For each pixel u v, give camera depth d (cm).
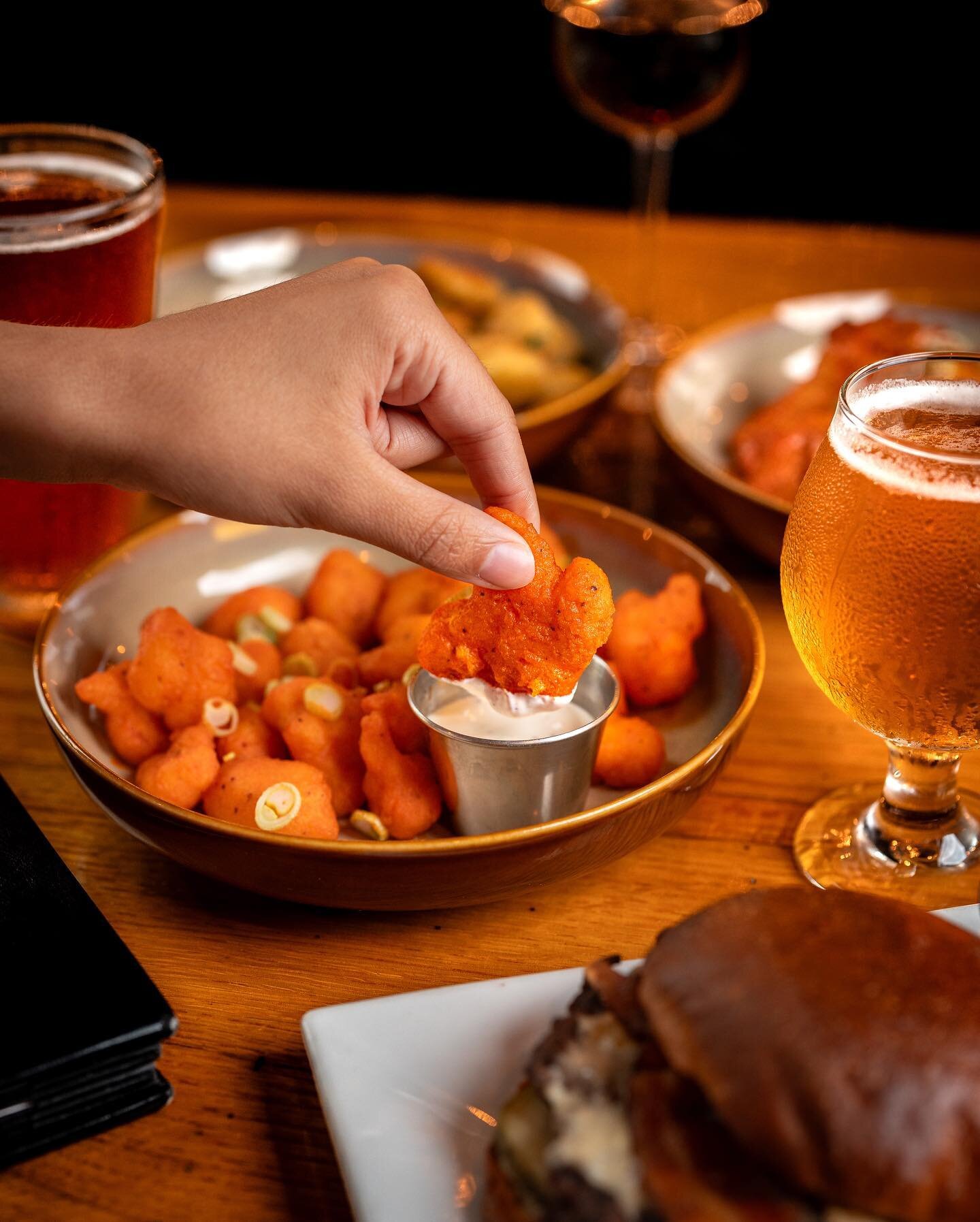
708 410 171
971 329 175
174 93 425
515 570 96
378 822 107
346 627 131
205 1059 91
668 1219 63
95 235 119
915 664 88
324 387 96
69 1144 84
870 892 101
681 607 122
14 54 424
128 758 114
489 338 174
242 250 199
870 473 87
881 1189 62
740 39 181
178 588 133
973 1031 66
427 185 427
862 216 395
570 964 99
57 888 91
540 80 404
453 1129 79
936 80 376
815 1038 65
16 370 95
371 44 409
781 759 121
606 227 227
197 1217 80
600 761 112
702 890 106
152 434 95
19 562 132
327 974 98
